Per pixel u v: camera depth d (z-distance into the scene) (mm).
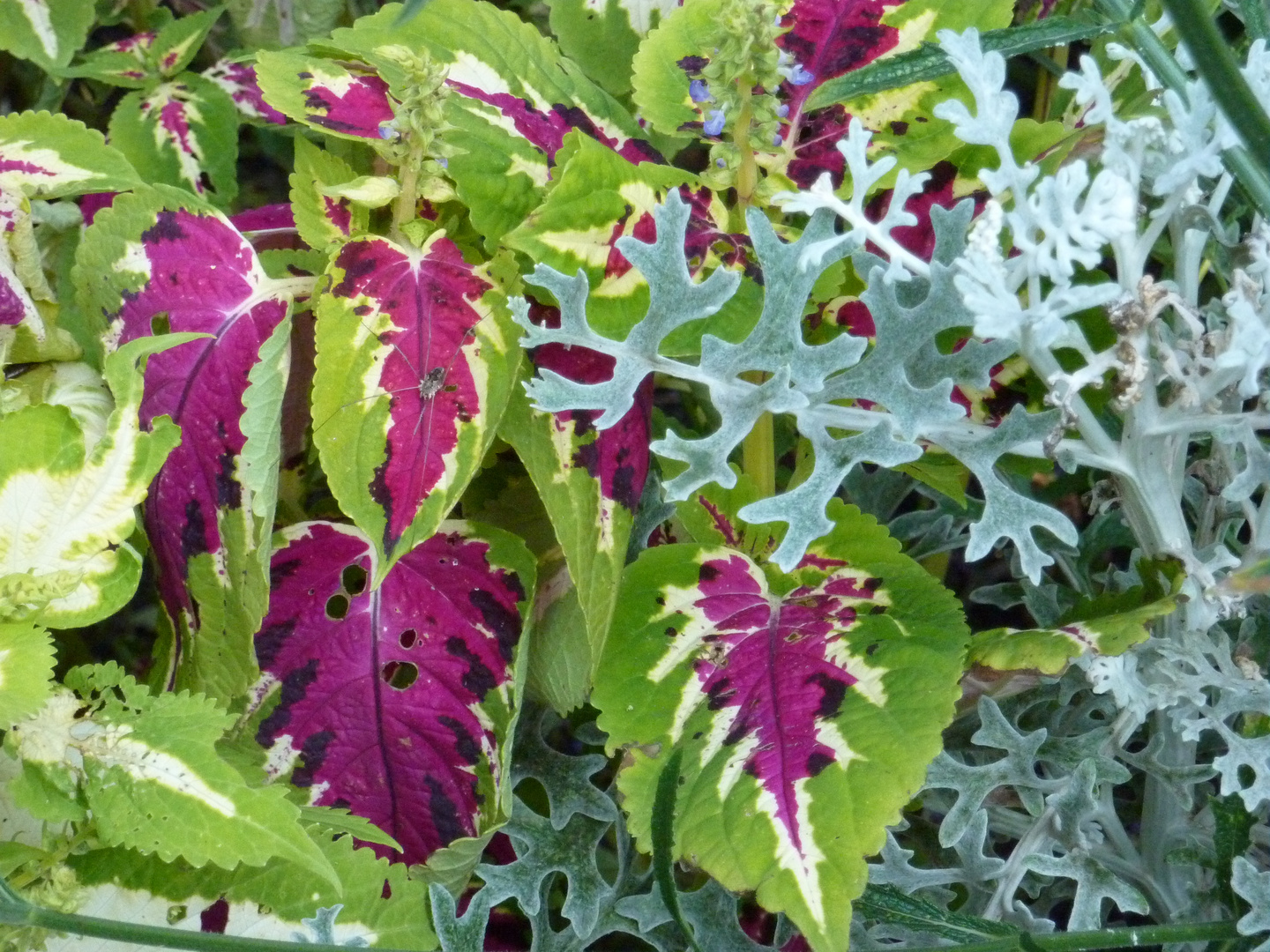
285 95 318
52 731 258
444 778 315
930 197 334
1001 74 256
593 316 296
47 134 329
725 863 264
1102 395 329
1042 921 299
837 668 290
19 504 270
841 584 312
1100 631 282
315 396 287
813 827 264
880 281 262
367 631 323
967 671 312
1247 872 276
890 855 307
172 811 251
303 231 326
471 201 310
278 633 322
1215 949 302
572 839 329
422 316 297
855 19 337
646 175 306
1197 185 289
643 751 286
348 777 314
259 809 252
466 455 290
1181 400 271
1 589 254
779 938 313
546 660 342
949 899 319
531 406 297
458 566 327
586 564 293
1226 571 311
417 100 291
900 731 273
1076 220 251
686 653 299
